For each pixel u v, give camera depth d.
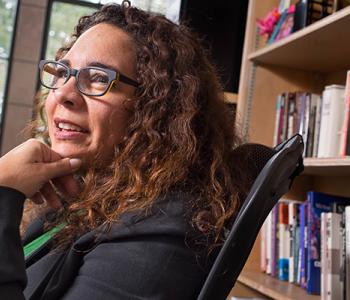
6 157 0.75
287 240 1.50
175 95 0.83
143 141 0.80
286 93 1.59
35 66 3.45
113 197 0.75
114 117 0.81
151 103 0.82
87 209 0.76
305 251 1.38
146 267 0.65
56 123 0.84
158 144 0.79
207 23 1.97
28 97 3.44
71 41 0.98
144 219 0.68
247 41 1.73
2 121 3.40
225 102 0.93
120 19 0.87
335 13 1.23
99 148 0.82
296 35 1.41
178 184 0.74
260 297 1.61
